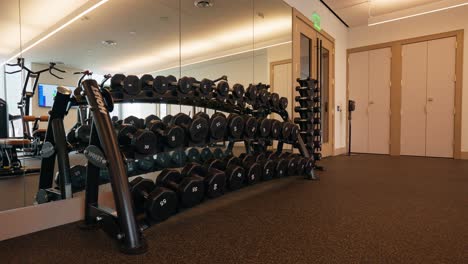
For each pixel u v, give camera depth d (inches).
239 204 85.7
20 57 89.2
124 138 71.1
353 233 61.9
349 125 224.1
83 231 63.8
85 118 83.0
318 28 187.9
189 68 127.6
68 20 98.3
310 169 124.3
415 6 197.5
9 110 90.1
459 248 54.0
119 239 54.6
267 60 154.6
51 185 75.9
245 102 117.4
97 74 104.4
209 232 63.2
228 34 140.6
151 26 117.5
